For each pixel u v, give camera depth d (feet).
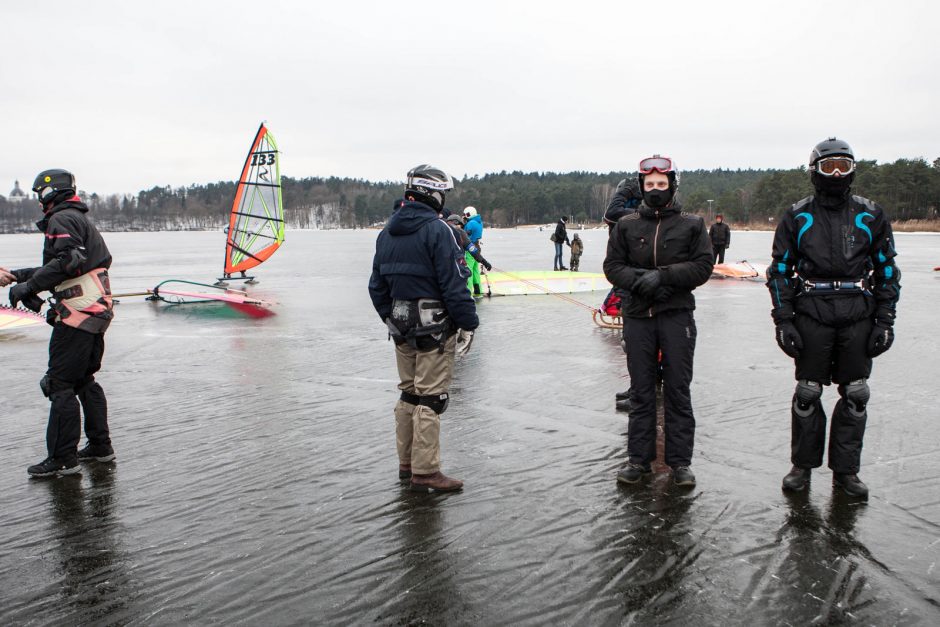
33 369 25.14
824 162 11.92
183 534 11.48
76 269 13.99
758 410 18.33
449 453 15.28
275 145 62.49
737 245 140.87
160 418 18.39
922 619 8.75
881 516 11.69
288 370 24.40
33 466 14.28
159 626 8.82
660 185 13.30
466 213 47.03
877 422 16.98
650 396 13.50
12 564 10.52
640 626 8.66
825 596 9.29
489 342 29.32
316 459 15.05
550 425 17.30
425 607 9.15
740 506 12.19
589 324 34.50
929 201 262.26
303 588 9.68
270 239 64.44
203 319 38.19
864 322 12.21
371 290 13.74
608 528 11.41
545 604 9.19
